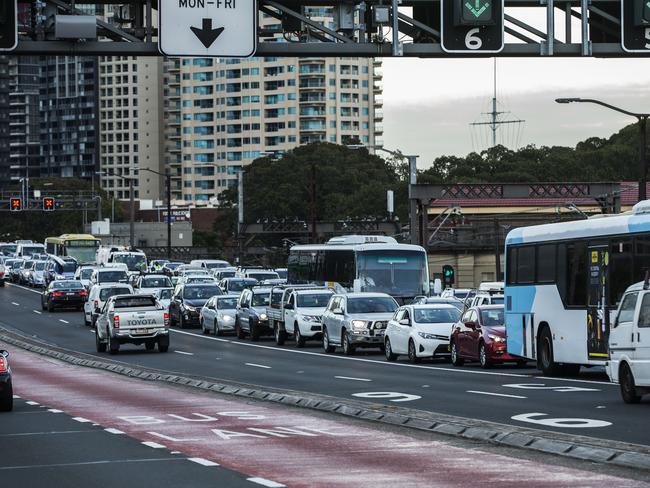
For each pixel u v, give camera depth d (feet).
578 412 105.60
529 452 78.89
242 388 135.85
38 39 129.90
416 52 130.72
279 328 256.73
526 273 165.78
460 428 90.68
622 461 72.33
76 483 67.10
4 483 67.72
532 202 475.72
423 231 392.47
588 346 147.74
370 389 138.72
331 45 130.93
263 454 78.95
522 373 165.78
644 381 110.93
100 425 101.14
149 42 129.49
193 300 333.62
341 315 222.89
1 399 116.06
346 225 621.31
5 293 499.10
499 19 129.59
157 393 138.92
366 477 67.46
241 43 129.49
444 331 192.54
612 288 142.41
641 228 137.18
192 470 71.41
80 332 312.50
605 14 131.75
